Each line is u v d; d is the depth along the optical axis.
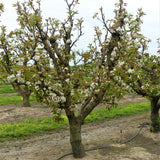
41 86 7.26
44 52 8.22
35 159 8.81
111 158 8.51
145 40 10.20
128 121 14.95
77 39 8.36
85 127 13.85
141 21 8.19
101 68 8.65
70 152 9.38
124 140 10.82
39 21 6.82
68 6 8.02
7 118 14.84
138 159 8.47
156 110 11.60
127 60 8.23
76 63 8.93
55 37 8.27
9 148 10.40
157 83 11.14
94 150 9.50
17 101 21.16
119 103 20.84
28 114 15.83
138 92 10.82
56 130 13.20
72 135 8.47
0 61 7.88
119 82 7.64
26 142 11.22
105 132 12.56
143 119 15.09
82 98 8.55
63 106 7.89
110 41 8.17
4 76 7.30
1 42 7.85
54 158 8.77
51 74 8.20
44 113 16.25
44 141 11.34
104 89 8.12
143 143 10.35
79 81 7.70
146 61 10.13
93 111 17.16
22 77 6.80
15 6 7.51
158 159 8.52
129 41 8.63
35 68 7.50
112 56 8.46
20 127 13.12
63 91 7.70
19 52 8.43
